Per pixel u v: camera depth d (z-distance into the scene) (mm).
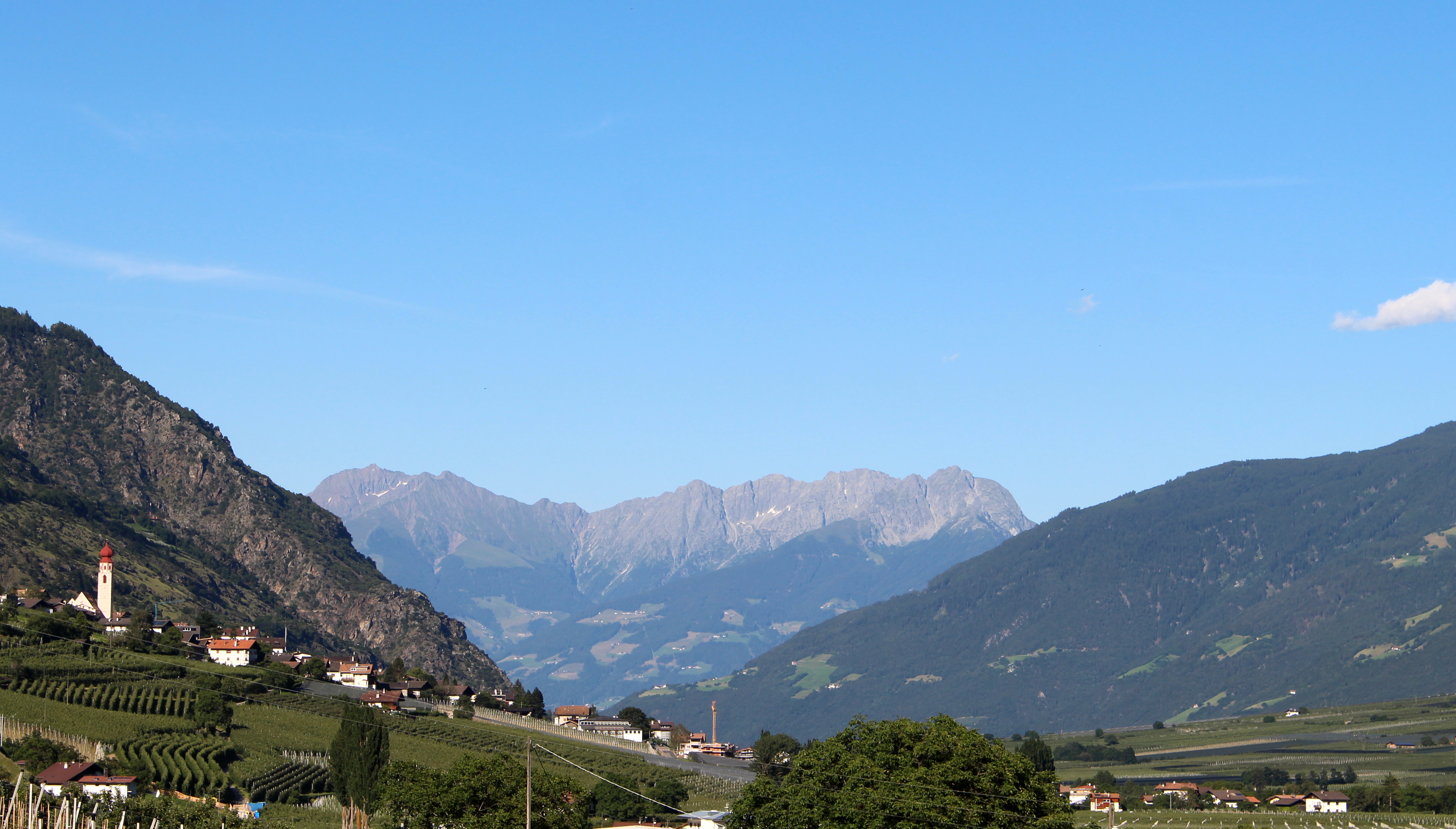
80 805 124938
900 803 101688
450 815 124250
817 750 114125
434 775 129375
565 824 122312
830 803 106250
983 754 105750
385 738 147875
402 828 130125
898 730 110000
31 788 120188
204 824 126062
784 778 115250
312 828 144875
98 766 160375
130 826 123250
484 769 127250
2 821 113438
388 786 135000
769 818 110500
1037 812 103688
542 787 126062
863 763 106438
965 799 102625
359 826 144625
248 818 137125
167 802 132875
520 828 119188
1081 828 136750
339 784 147250
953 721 112000
